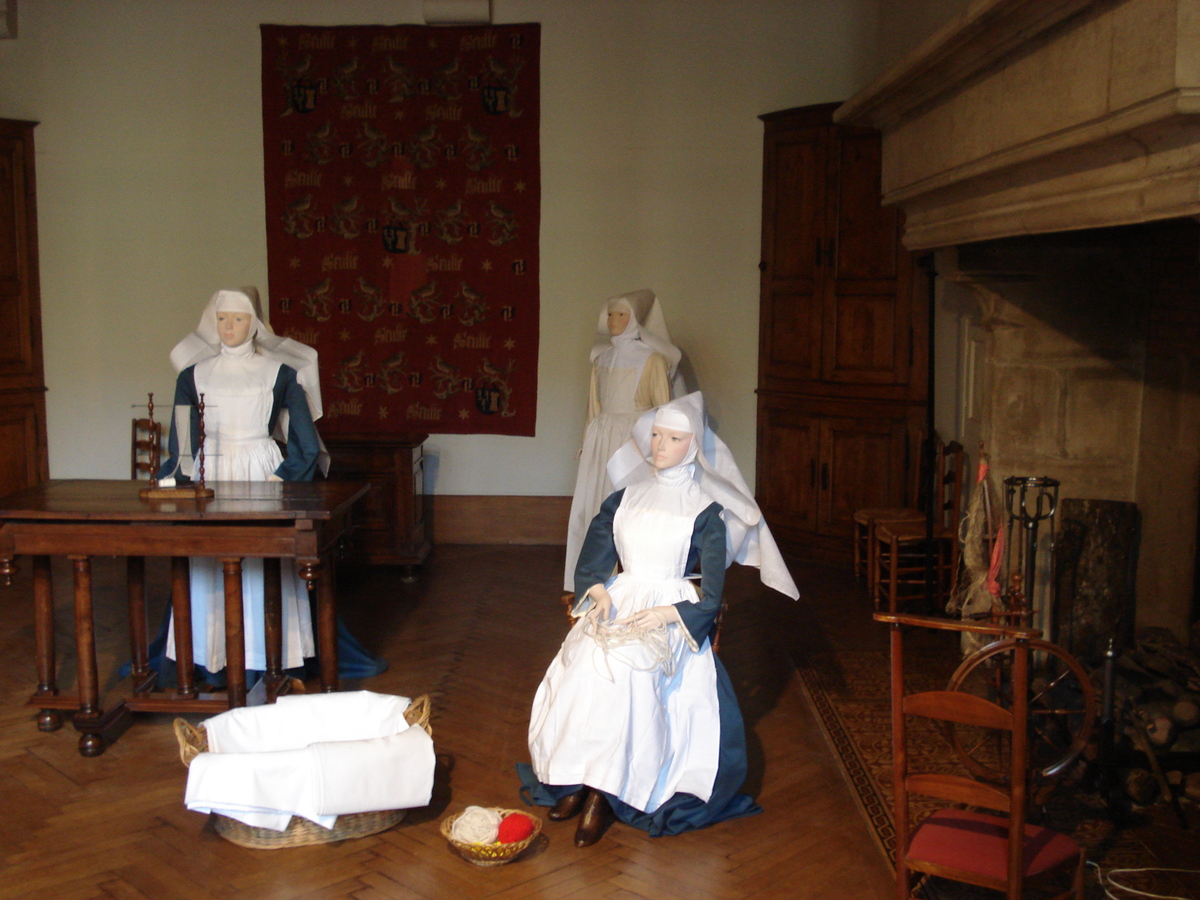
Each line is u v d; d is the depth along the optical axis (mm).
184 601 3879
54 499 3791
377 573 6227
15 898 2805
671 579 3373
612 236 6730
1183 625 3932
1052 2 2812
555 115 6656
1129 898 2807
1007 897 2564
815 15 6480
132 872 2939
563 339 6812
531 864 3006
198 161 6727
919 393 5945
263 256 6797
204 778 2971
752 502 3520
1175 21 2322
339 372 6848
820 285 6223
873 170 5961
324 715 3305
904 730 2553
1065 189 3000
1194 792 3309
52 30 6621
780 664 4688
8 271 6625
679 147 6652
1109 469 4242
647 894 2859
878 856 3074
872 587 5539
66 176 6727
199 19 6625
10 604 5527
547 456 6902
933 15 4965
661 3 6562
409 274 6785
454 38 6617
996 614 3516
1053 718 3629
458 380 6863
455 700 4250
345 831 3100
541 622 5301
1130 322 4191
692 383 6797
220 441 4277
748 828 3238
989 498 3877
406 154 6699
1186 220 3668
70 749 3740
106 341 6852
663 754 3180
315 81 6645
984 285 4172
